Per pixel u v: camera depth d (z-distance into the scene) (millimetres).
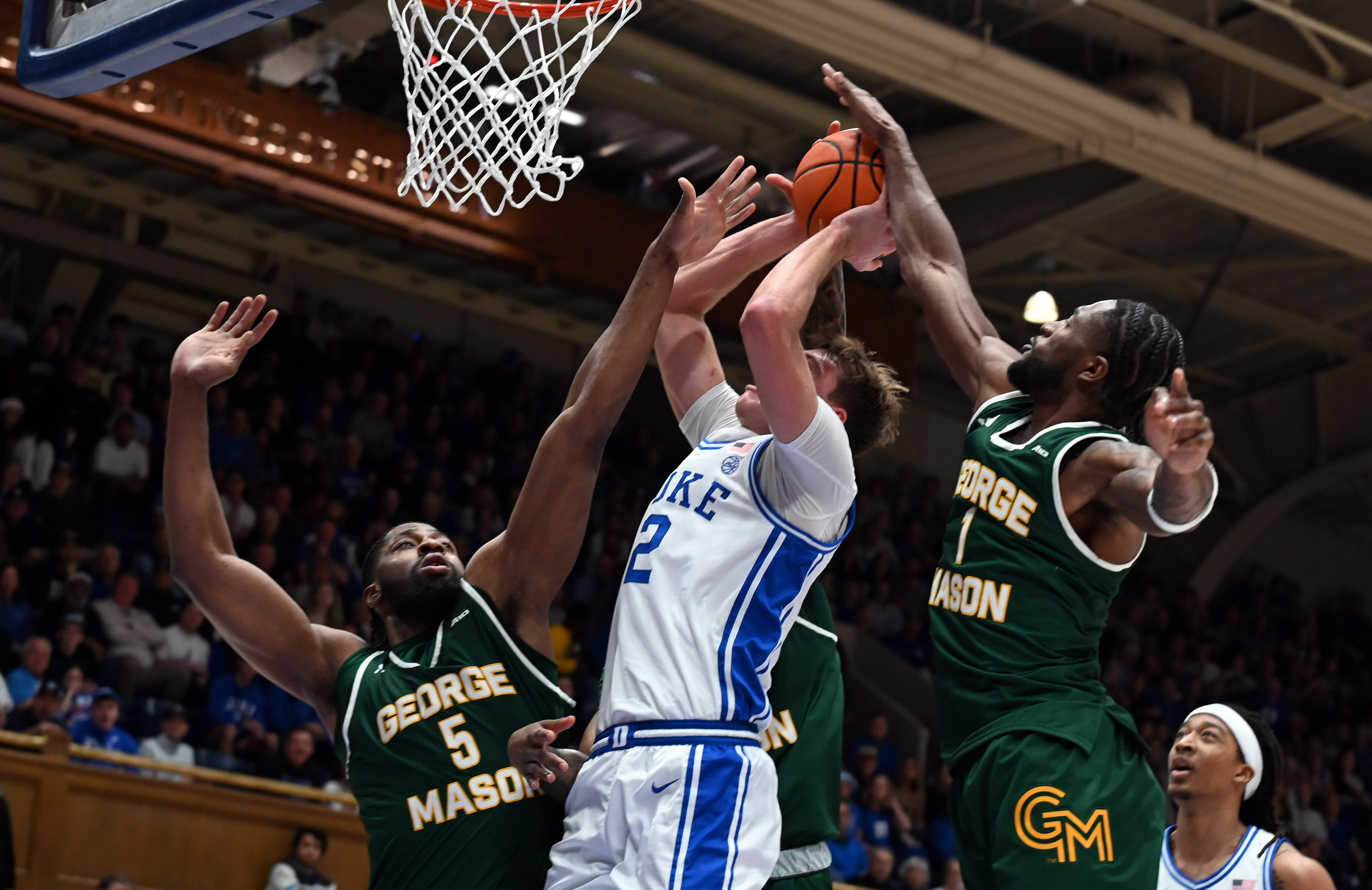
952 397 19375
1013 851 2900
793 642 3297
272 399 13562
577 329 16219
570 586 13945
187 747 9297
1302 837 14219
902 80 12117
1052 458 3020
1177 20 11906
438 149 3721
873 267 3688
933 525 17906
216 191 13844
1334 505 20594
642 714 2797
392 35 13586
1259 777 3977
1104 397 3121
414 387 15211
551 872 2859
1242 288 17016
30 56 4156
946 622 3170
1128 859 2904
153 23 3781
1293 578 20484
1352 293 16969
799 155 14812
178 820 8469
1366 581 21000
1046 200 15094
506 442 15391
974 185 14219
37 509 11250
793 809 3186
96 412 12391
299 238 14516
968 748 3039
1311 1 12281
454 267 15375
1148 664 16438
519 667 3381
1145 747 3068
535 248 13789
